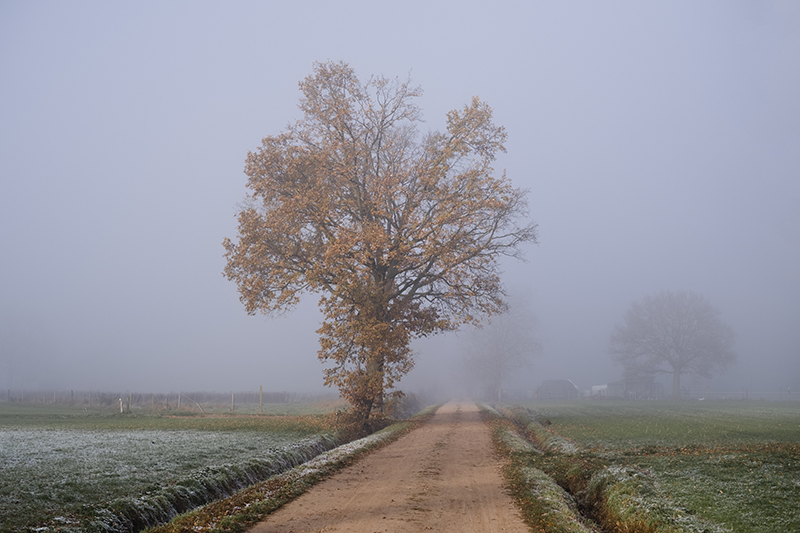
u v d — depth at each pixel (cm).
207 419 3688
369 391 3328
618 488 1286
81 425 3216
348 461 1867
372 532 963
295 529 986
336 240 3309
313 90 3812
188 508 1263
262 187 3584
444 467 1753
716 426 3344
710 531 931
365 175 3825
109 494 1270
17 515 1066
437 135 3928
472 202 3562
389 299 3647
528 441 2888
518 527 1011
